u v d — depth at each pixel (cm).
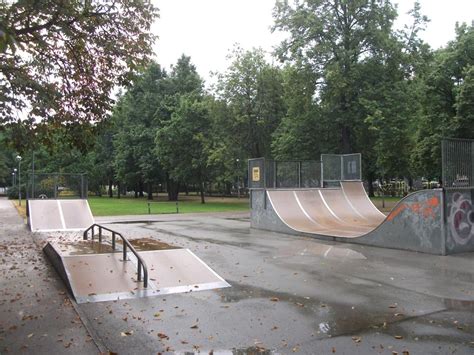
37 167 6372
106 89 983
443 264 1034
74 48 923
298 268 993
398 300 718
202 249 1273
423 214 1204
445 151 1174
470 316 629
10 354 476
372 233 1335
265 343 528
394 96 2466
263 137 3500
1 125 853
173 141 4178
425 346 512
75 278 827
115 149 6038
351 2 2555
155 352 502
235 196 6706
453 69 2386
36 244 1411
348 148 2727
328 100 2677
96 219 2384
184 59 5097
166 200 5162
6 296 737
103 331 574
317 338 543
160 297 741
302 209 1859
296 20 2631
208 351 504
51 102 807
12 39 312
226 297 742
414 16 2647
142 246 1170
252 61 3369
